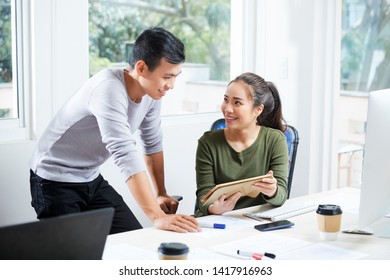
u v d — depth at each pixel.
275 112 3.43
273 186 2.92
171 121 4.67
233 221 2.81
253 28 5.01
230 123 3.13
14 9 3.76
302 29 4.95
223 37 5.09
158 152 3.43
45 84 3.81
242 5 4.97
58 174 3.07
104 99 2.78
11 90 3.83
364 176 2.45
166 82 2.82
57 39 3.82
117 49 4.46
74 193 3.12
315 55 4.94
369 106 2.43
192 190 4.73
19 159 3.73
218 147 3.21
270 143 3.23
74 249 1.57
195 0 4.88
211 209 2.95
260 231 2.65
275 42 5.07
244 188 2.90
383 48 5.21
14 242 1.46
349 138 5.51
